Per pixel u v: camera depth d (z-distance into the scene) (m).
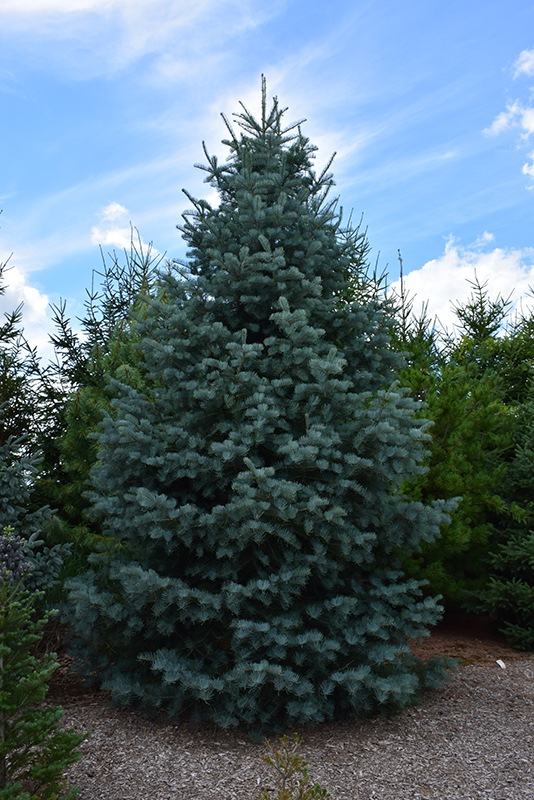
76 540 7.41
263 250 5.51
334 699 4.95
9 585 3.57
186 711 4.95
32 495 8.15
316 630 4.61
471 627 8.26
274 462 5.01
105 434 5.05
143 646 5.18
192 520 4.59
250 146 5.85
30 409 8.77
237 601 4.48
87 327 10.05
